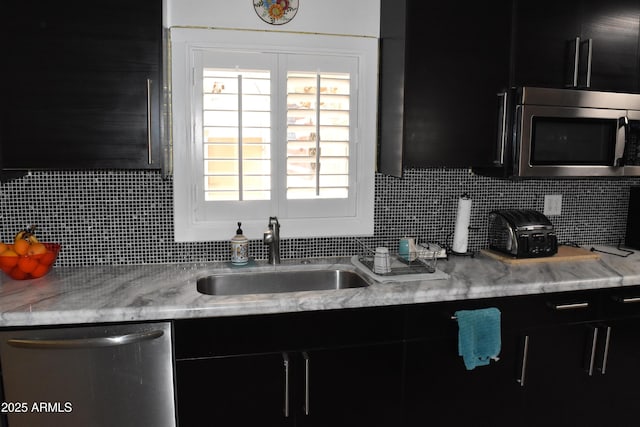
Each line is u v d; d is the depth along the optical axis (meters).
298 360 1.73
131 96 1.78
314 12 2.15
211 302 1.66
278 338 1.71
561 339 2.00
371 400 1.82
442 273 2.00
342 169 2.25
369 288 1.83
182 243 2.17
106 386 1.59
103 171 2.06
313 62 2.16
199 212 2.16
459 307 1.87
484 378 1.93
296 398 1.75
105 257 2.12
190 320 1.63
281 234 2.23
